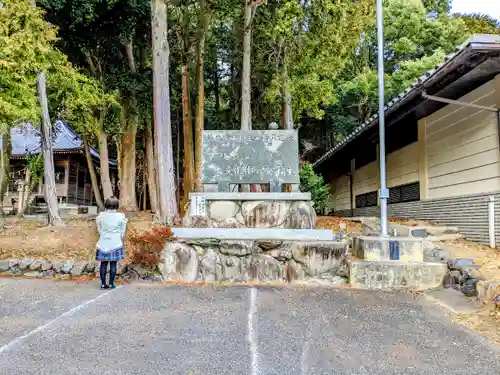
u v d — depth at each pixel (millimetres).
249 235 7246
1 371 3094
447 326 4457
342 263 6887
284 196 7898
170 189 10914
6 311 4727
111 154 30312
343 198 19125
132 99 18578
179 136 25062
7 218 16484
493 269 6000
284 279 6883
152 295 5641
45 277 6895
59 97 15633
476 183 8461
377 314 4879
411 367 3375
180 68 18875
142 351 3576
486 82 8102
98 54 18156
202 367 3258
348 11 12188
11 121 8914
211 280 6852
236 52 19453
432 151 10352
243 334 4066
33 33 8164
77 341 3791
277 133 8250
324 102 14055
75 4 14438
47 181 11883
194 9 16203
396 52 23031
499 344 3926
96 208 22750
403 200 12211
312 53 12961
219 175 8133
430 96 8000
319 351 3672
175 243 6984
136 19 16672
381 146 7438
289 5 11266
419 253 6738
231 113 23016
